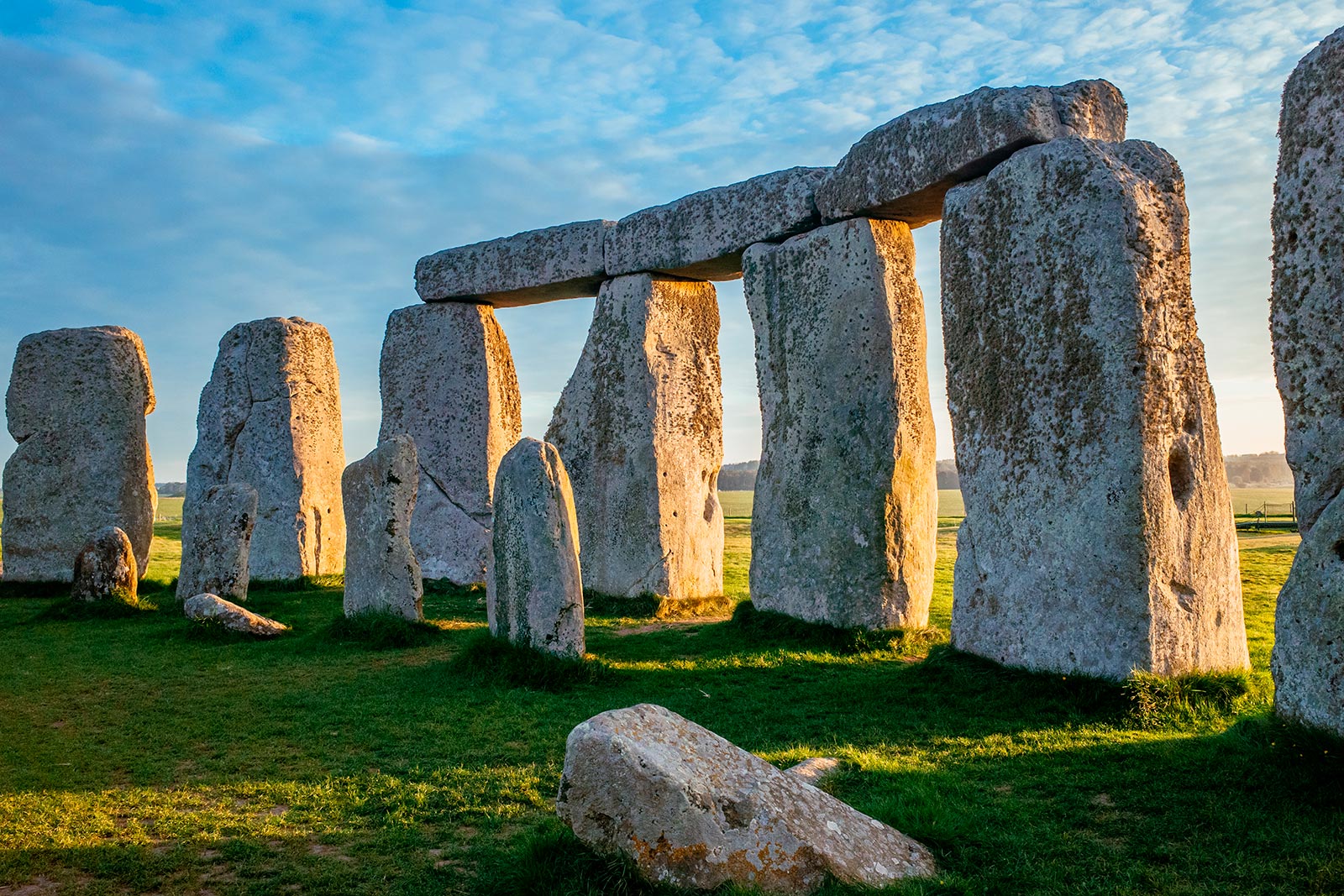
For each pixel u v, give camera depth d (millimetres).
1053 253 7898
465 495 16188
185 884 4809
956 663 8477
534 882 4445
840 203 10977
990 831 5016
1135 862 4676
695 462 14258
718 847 4234
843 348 11008
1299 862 4539
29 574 16484
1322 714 5332
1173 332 7578
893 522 10625
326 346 17891
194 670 9625
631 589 13859
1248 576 14953
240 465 17125
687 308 14453
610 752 4367
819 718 7539
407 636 10883
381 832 5387
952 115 9430
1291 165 5625
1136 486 7312
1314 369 5488
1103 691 7266
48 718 7922
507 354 16875
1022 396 8156
